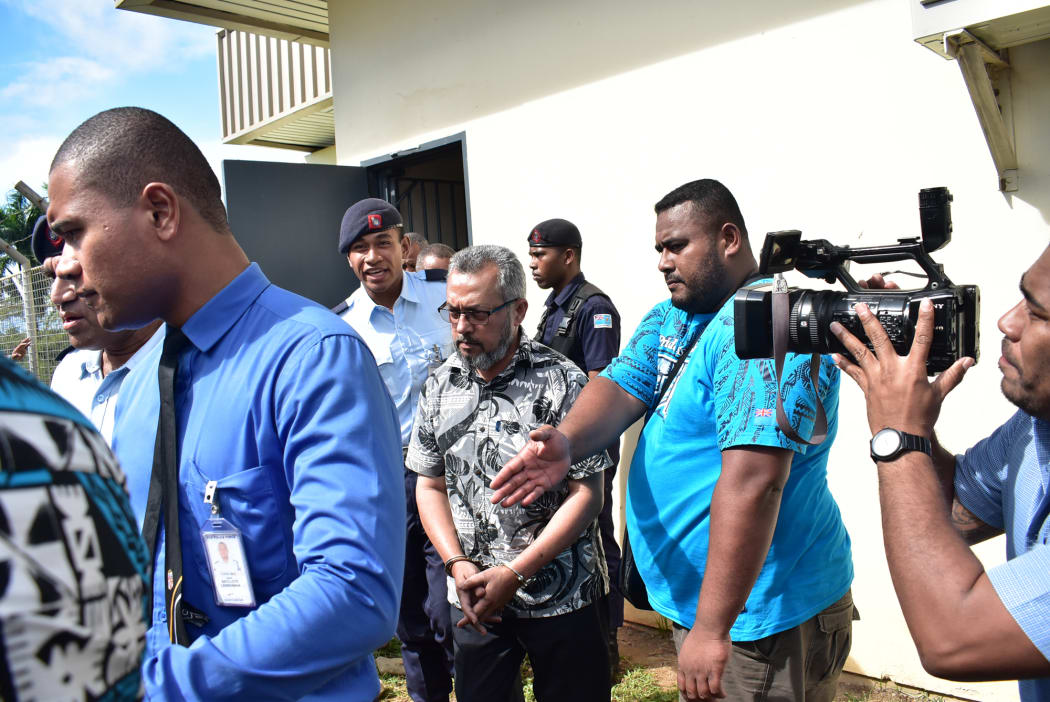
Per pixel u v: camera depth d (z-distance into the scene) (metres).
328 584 1.08
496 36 4.46
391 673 3.87
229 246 1.32
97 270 1.20
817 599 1.91
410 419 3.46
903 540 1.15
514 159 4.43
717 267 2.02
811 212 3.33
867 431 3.21
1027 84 2.77
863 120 3.17
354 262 3.51
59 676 0.54
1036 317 1.12
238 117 8.16
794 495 1.89
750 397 1.75
